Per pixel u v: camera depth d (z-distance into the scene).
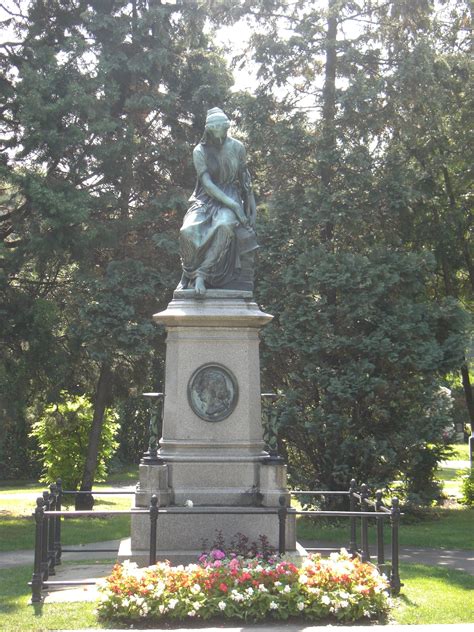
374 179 18.62
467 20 22.25
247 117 19.44
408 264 18.19
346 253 17.94
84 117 18.66
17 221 18.50
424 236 21.50
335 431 17.55
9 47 20.14
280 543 8.84
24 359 19.36
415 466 19.22
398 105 19.14
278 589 7.74
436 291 23.42
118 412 35.31
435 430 17.95
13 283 20.27
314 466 18.88
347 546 14.05
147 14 19.78
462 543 14.74
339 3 19.11
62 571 10.60
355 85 18.38
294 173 19.59
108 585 7.82
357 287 17.81
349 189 18.66
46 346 19.05
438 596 9.02
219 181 10.73
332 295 18.38
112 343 18.88
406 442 17.86
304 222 18.50
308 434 18.33
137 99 19.48
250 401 10.07
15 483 31.92
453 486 27.16
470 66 20.78
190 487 9.81
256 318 10.04
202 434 9.98
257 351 10.24
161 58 19.48
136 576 7.86
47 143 18.20
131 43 20.36
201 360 10.09
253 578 7.87
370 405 18.11
